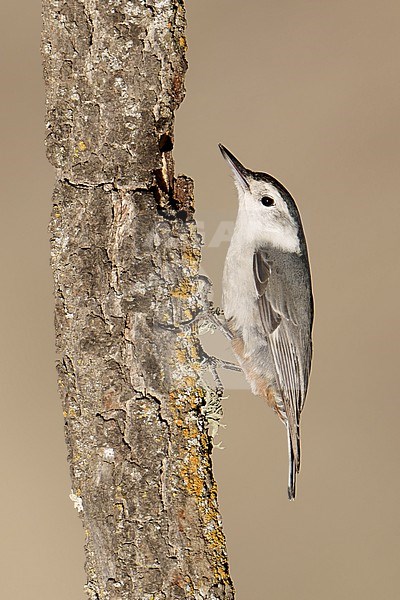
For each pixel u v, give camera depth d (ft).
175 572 19.21
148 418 19.47
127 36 19.27
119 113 19.56
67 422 19.88
